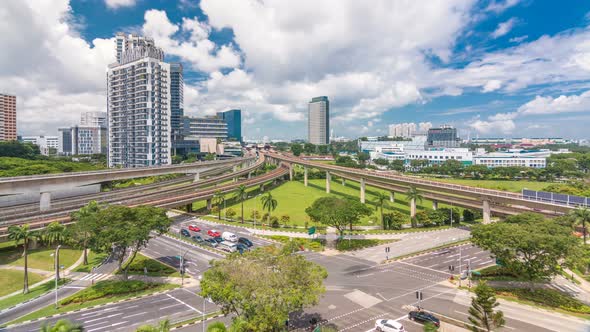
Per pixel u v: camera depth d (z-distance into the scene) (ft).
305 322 165.58
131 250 285.43
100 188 508.94
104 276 232.32
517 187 649.61
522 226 207.92
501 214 362.53
